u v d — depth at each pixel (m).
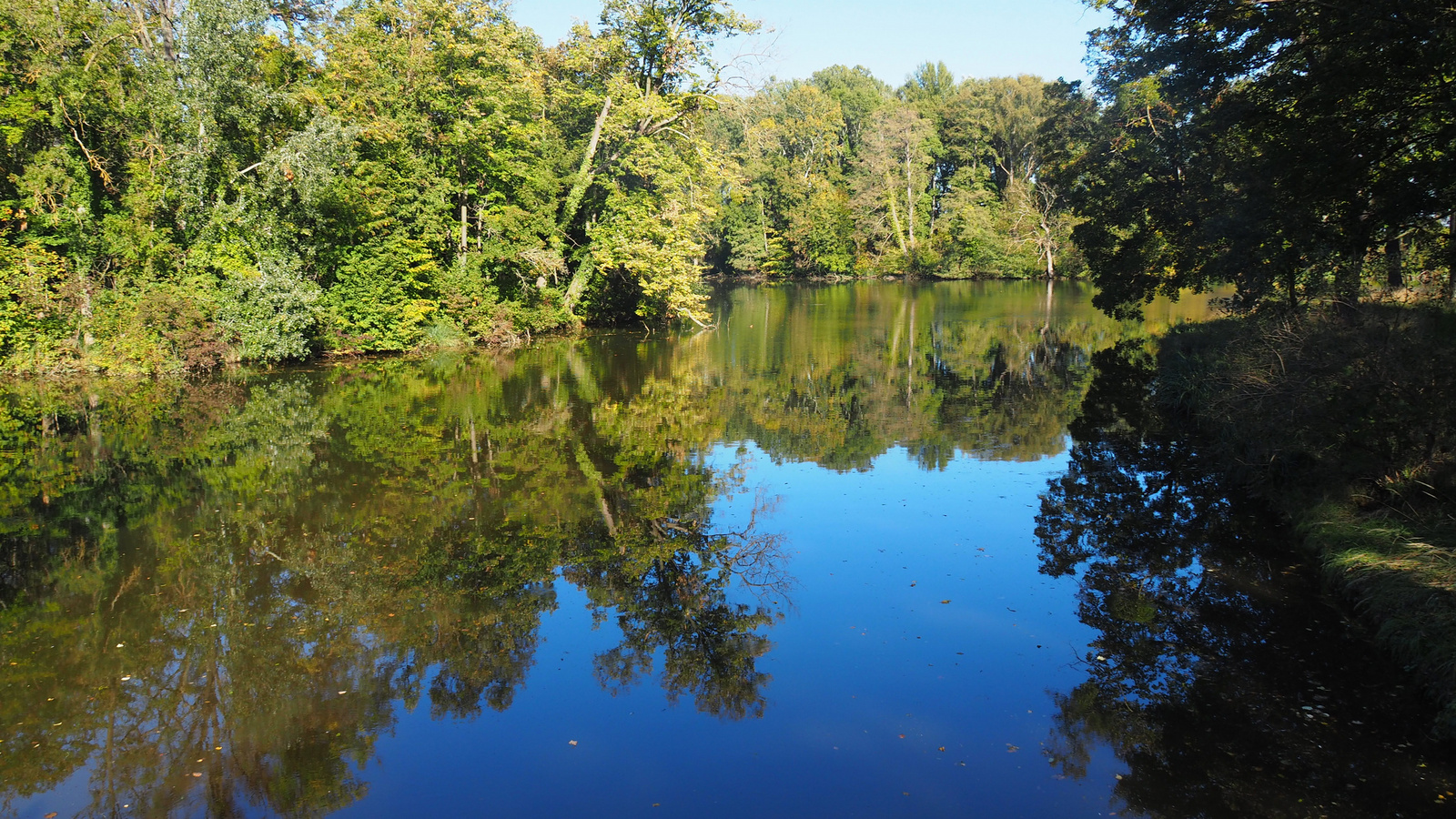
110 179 23.45
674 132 33.09
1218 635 8.05
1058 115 26.80
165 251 23.42
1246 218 15.67
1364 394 9.60
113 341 22.77
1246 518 11.11
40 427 16.95
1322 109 13.42
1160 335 28.92
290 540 10.82
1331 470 10.37
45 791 6.02
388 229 27.44
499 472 13.82
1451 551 7.86
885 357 26.80
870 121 74.62
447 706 7.10
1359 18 11.58
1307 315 13.22
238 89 23.67
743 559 10.23
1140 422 16.86
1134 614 8.55
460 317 29.12
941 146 75.69
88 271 23.44
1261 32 14.87
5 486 13.05
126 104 23.19
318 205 24.91
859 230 71.19
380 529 11.29
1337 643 7.79
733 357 27.02
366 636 8.34
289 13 29.30
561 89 32.66
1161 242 24.42
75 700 7.19
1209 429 14.95
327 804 5.84
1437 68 11.71
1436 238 14.77
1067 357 25.95
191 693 7.29
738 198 35.47
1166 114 22.33
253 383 21.97
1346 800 5.73
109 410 18.53
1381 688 7.04
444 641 8.25
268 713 6.98
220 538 10.88
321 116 24.27
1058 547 10.41
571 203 32.31
